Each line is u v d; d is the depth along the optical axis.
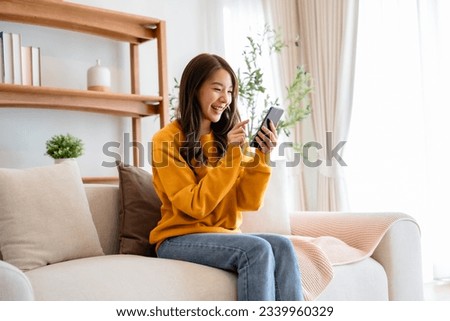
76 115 2.97
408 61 3.02
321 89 3.46
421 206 2.95
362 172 3.27
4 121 2.72
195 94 1.70
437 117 2.94
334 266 1.71
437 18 2.95
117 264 1.42
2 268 0.94
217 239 1.48
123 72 3.17
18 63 2.50
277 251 1.41
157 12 3.32
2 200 1.53
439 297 2.55
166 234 1.62
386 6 3.13
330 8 3.39
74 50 2.98
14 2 2.41
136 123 3.08
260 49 3.31
